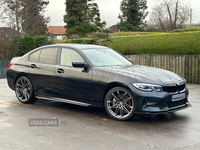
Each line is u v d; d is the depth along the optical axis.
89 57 5.40
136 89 4.48
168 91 4.56
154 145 3.47
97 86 4.96
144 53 14.55
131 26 44.59
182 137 3.82
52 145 3.47
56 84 5.64
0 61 18.22
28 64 6.32
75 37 33.09
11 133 4.00
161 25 28.33
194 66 11.59
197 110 5.72
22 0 25.45
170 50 13.24
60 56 5.82
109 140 3.68
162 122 4.69
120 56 6.20
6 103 6.50
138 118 4.97
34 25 26.78
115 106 4.83
